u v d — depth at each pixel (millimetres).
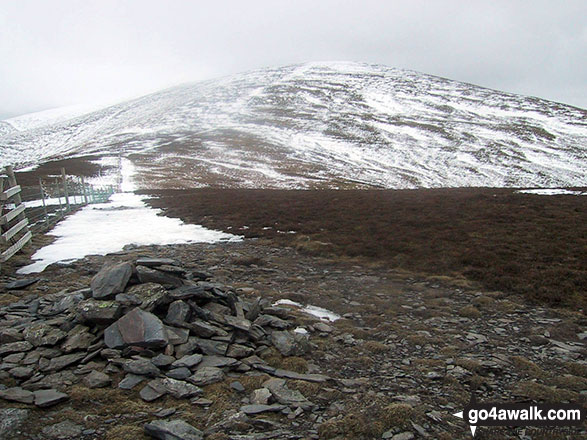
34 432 4410
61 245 15656
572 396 5887
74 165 79750
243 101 171000
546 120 135250
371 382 6152
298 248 16766
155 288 7258
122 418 4773
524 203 24734
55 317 7375
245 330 7129
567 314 9664
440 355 7328
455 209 24078
